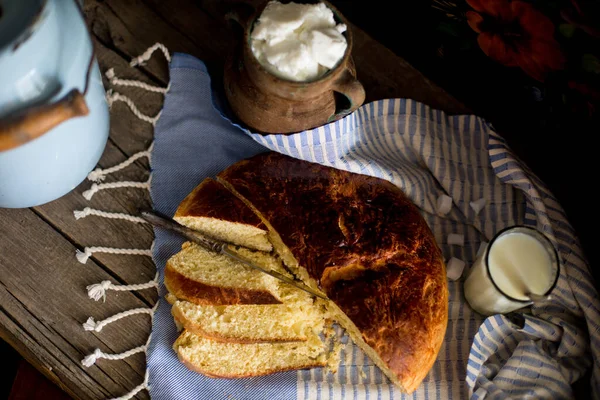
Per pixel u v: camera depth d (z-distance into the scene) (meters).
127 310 0.76
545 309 0.78
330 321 0.77
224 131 0.83
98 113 0.70
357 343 0.76
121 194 0.80
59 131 0.64
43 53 0.59
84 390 0.74
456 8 0.94
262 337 0.74
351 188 0.78
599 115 0.93
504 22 0.91
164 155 0.81
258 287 0.74
